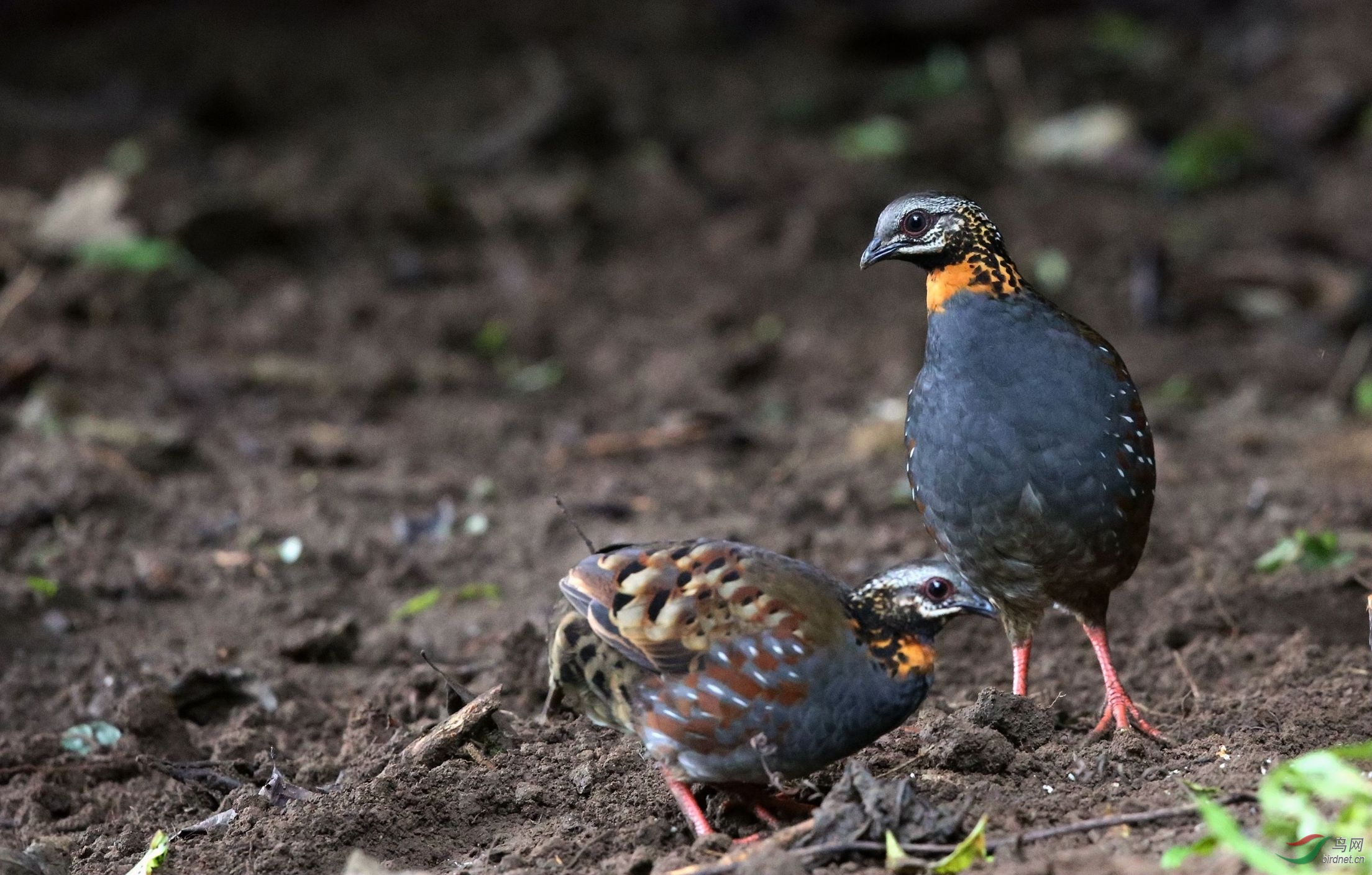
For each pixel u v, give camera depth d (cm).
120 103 1972
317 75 2148
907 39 2283
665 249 1747
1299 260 1686
